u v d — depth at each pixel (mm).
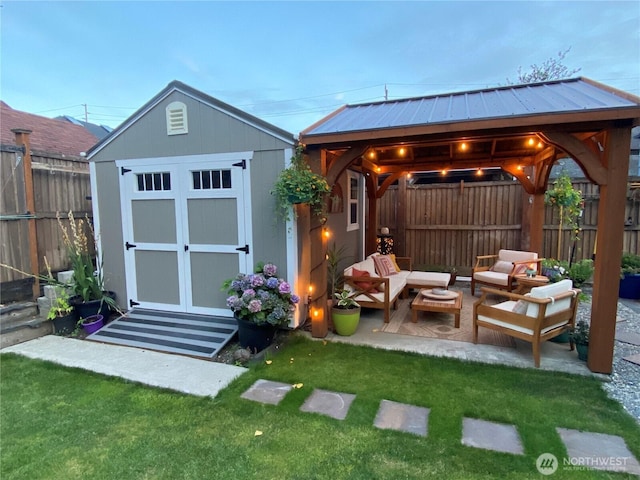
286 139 4277
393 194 8320
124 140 5059
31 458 2363
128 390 3232
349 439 2496
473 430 2578
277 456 2346
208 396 3104
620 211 3232
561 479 2115
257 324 3941
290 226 4434
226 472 2217
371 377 3367
